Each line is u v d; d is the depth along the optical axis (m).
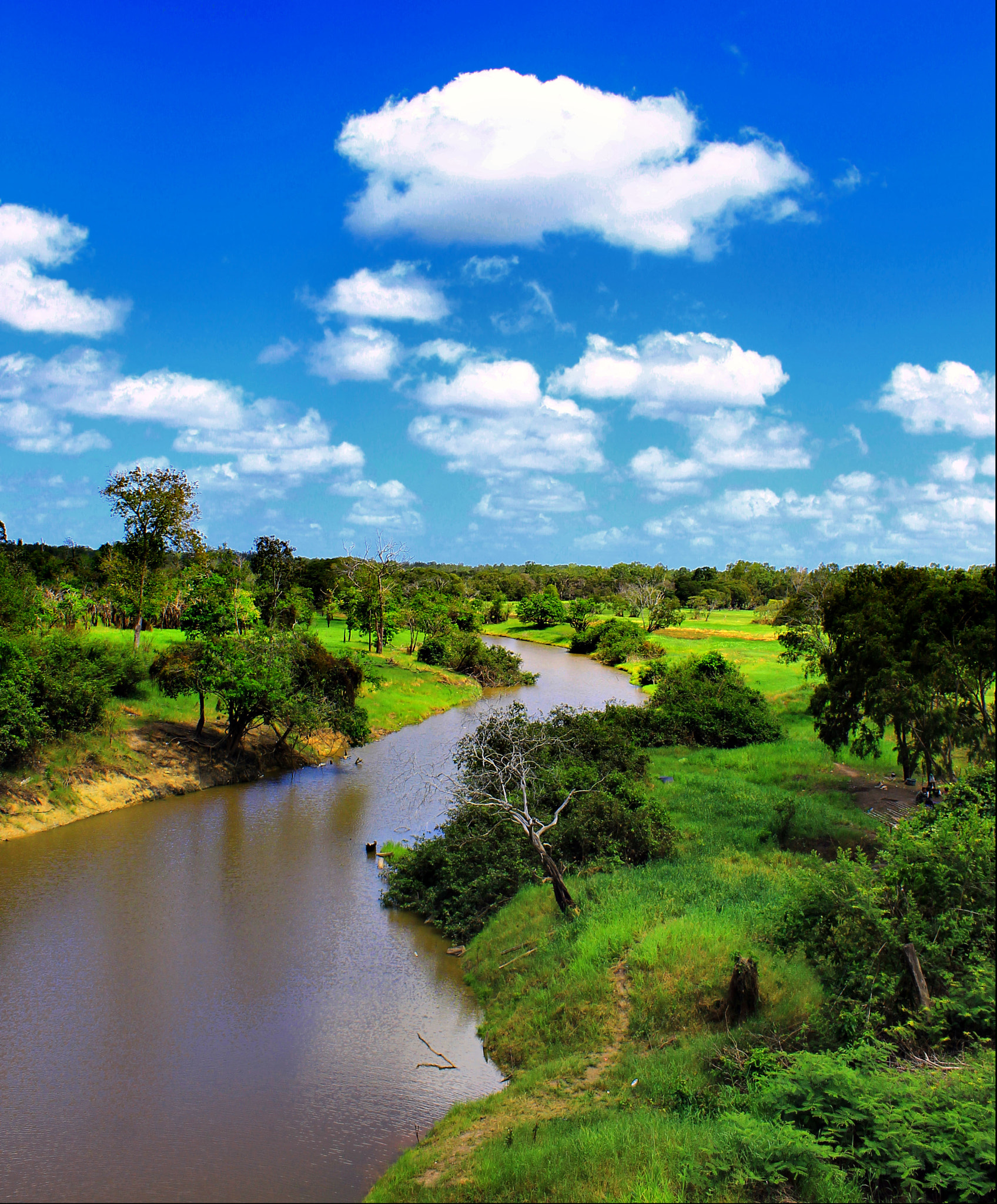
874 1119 10.41
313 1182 12.81
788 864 22.80
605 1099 13.38
